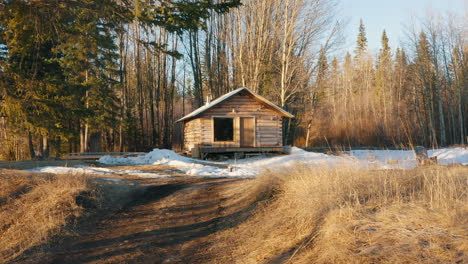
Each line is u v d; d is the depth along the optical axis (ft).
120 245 18.45
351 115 150.41
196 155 69.72
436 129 134.21
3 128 77.10
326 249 12.57
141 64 137.39
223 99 68.95
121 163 61.98
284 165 27.50
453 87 133.80
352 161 23.72
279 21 100.53
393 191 17.62
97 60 84.99
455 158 63.36
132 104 134.10
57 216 22.35
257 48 101.81
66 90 65.51
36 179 29.66
